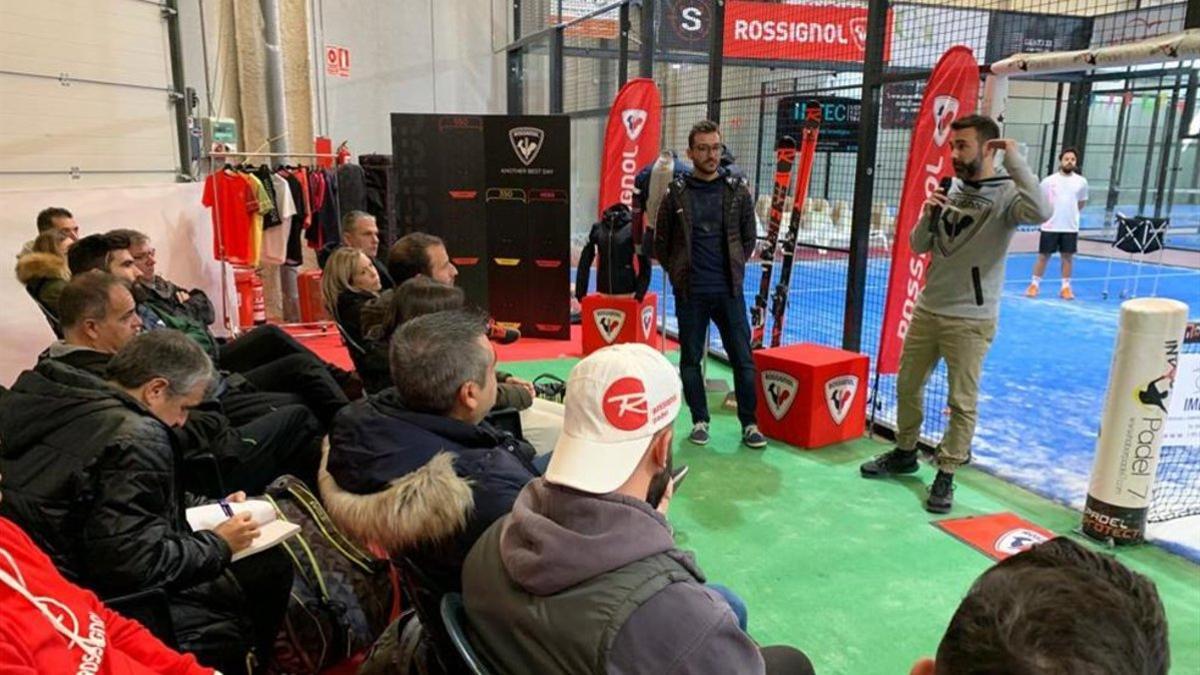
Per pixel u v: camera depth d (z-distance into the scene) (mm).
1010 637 560
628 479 1124
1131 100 10414
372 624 2240
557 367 5473
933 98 3629
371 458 1538
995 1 7117
